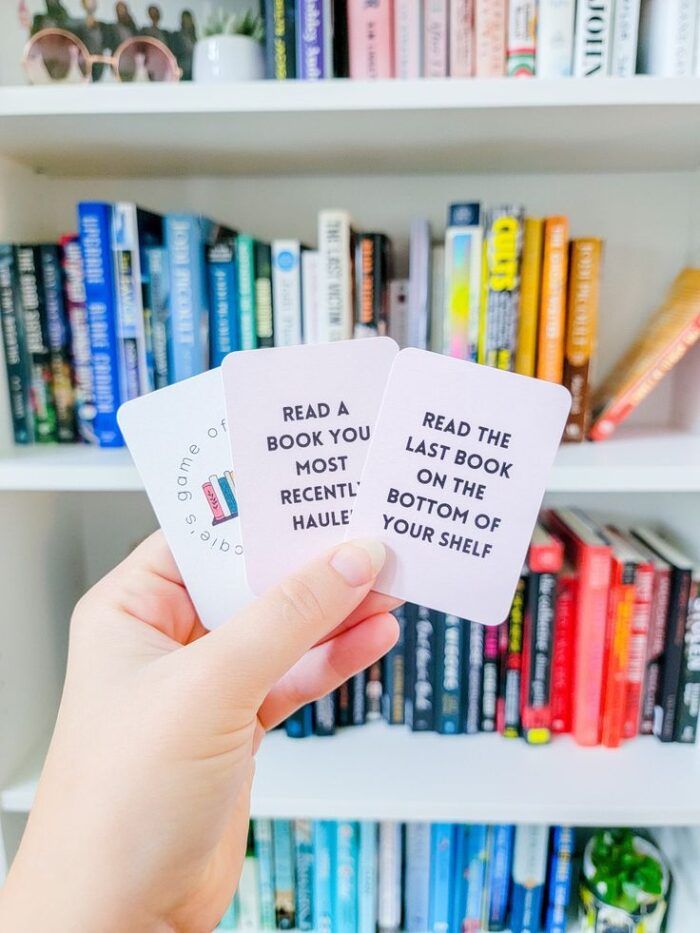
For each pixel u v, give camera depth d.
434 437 0.46
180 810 0.40
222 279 0.75
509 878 0.84
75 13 0.83
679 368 0.90
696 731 0.81
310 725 0.83
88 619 0.51
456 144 0.72
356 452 0.47
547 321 0.75
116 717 0.41
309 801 0.72
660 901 0.83
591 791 0.73
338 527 0.48
